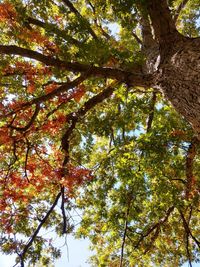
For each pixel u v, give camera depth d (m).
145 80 4.95
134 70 5.50
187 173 6.71
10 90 6.61
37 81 6.09
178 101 4.36
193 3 9.02
